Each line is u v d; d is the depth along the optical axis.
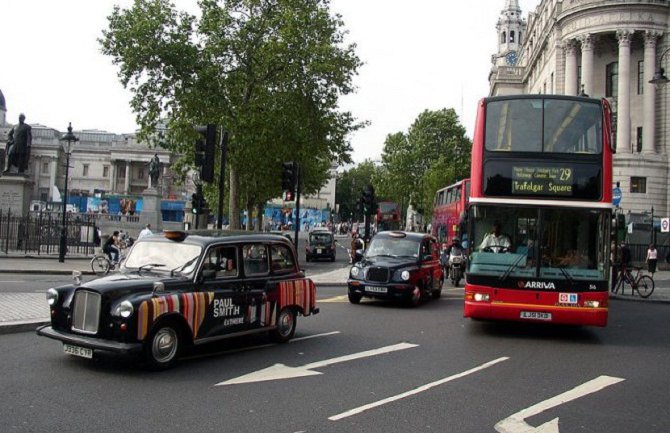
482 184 11.81
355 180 141.38
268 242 10.20
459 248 23.58
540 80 64.94
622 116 46.69
